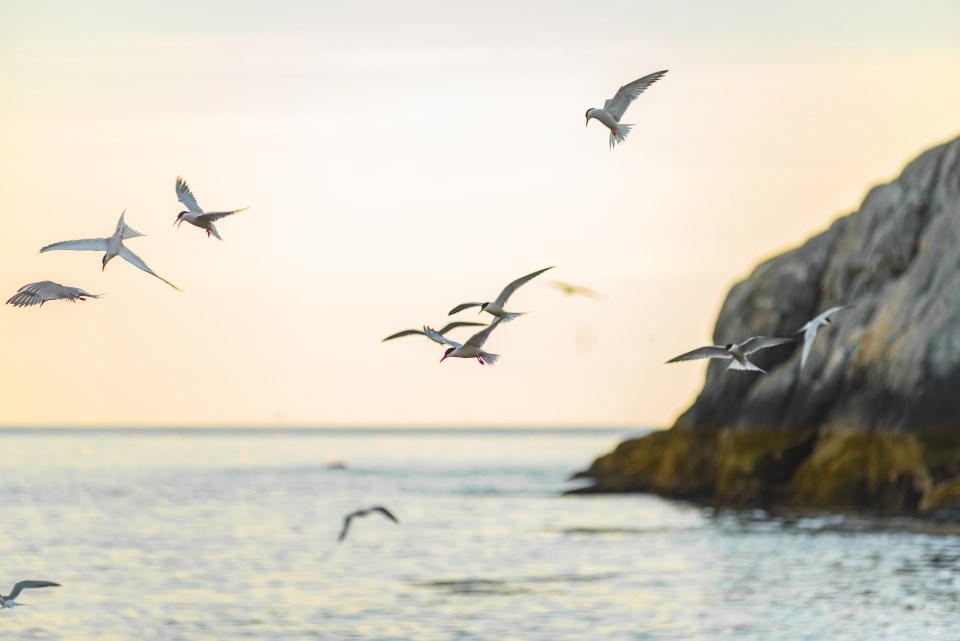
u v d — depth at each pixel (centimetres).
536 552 5197
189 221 1814
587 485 8744
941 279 6184
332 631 3441
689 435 7781
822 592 3894
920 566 4297
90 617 3678
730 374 7569
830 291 7088
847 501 6116
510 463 16162
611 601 3872
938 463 5797
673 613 3647
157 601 3959
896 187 6919
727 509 6606
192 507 7856
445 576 4512
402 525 6538
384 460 17425
